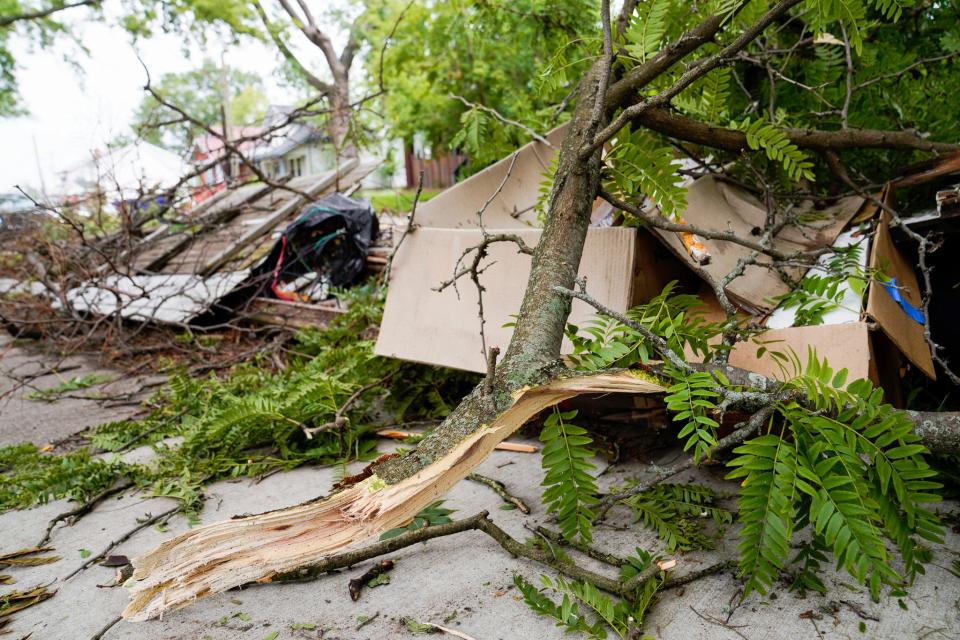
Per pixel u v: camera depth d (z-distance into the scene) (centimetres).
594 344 162
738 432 136
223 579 126
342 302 457
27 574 168
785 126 234
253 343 469
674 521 166
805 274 194
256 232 582
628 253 205
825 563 145
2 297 637
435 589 145
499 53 733
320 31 1334
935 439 136
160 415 312
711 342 191
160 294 536
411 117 936
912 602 128
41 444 295
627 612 127
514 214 276
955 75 273
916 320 183
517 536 167
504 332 230
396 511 128
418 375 285
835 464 128
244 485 223
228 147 493
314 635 131
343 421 236
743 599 123
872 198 214
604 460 214
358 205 501
